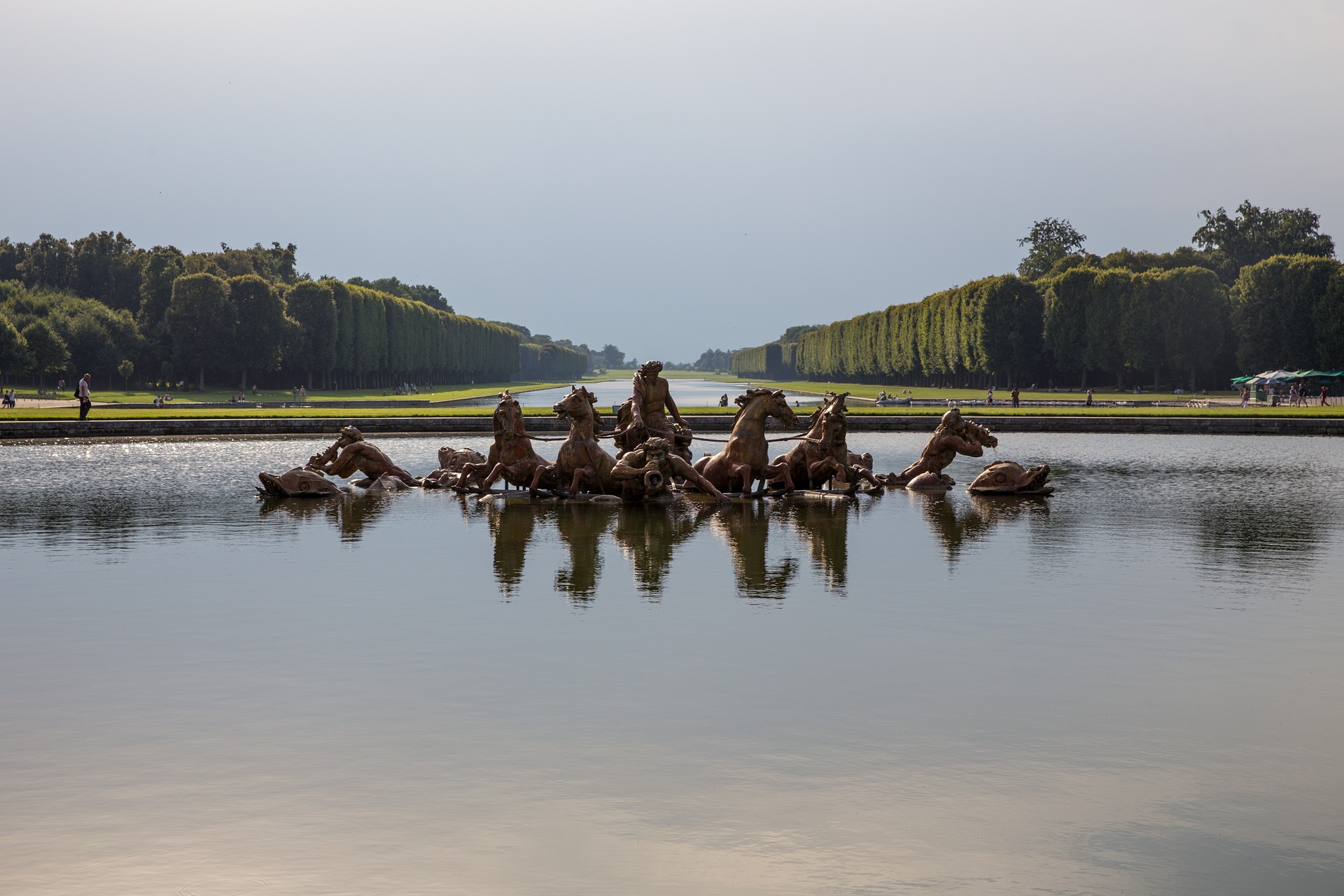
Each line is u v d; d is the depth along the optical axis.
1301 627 10.42
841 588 12.28
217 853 5.63
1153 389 111.19
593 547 15.40
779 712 7.79
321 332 122.50
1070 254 159.12
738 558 14.45
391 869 5.46
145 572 13.32
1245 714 7.81
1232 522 18.33
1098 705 8.00
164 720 7.64
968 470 29.83
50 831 5.89
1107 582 12.66
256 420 43.34
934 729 7.46
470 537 16.52
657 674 8.70
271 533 16.83
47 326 106.81
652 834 5.84
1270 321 97.88
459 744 7.14
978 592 12.05
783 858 5.58
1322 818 6.07
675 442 24.45
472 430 45.06
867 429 48.16
